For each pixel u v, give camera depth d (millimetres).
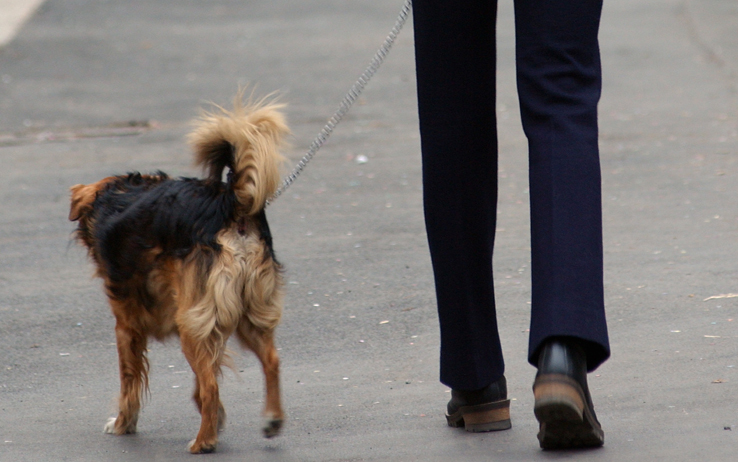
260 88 25797
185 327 6668
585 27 5570
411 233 13414
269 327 6770
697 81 24859
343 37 33719
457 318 6434
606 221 13430
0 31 35094
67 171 17953
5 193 16500
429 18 6000
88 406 7965
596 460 5863
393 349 8984
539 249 5434
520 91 5672
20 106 24234
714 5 38469
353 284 11188
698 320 9148
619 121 20719
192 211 6773
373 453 6414
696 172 16078
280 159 6715
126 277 7176
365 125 21344
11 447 7059
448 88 6082
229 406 7754
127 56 30844
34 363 9078
